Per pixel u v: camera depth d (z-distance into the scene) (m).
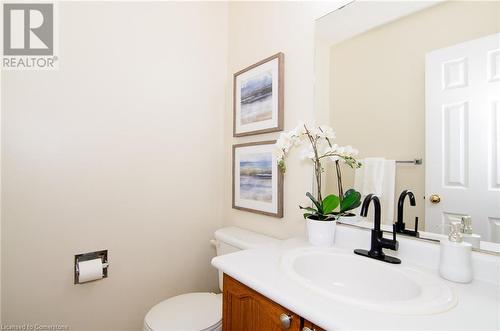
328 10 1.17
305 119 1.23
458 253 0.73
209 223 1.65
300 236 1.24
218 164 1.70
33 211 1.10
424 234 0.89
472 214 0.80
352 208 1.06
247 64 1.57
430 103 0.89
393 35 0.99
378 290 0.83
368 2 1.06
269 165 1.37
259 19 1.49
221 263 0.87
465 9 0.82
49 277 1.14
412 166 0.93
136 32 1.37
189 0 1.57
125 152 1.34
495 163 0.76
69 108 1.18
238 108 1.58
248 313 0.81
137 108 1.38
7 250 1.06
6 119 1.06
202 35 1.62
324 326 0.55
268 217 1.41
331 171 1.15
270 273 0.78
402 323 0.54
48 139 1.14
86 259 1.22
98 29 1.26
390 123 0.99
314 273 0.93
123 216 1.33
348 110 1.11
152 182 1.43
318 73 1.20
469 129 0.81
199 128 1.61
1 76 1.06
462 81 0.82
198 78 1.60
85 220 1.22
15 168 1.07
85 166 1.22
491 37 0.77
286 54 1.33
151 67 1.42
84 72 1.22
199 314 1.16
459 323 0.54
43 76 1.13
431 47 0.89
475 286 0.71
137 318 1.37
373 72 1.04
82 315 1.22
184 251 1.54
